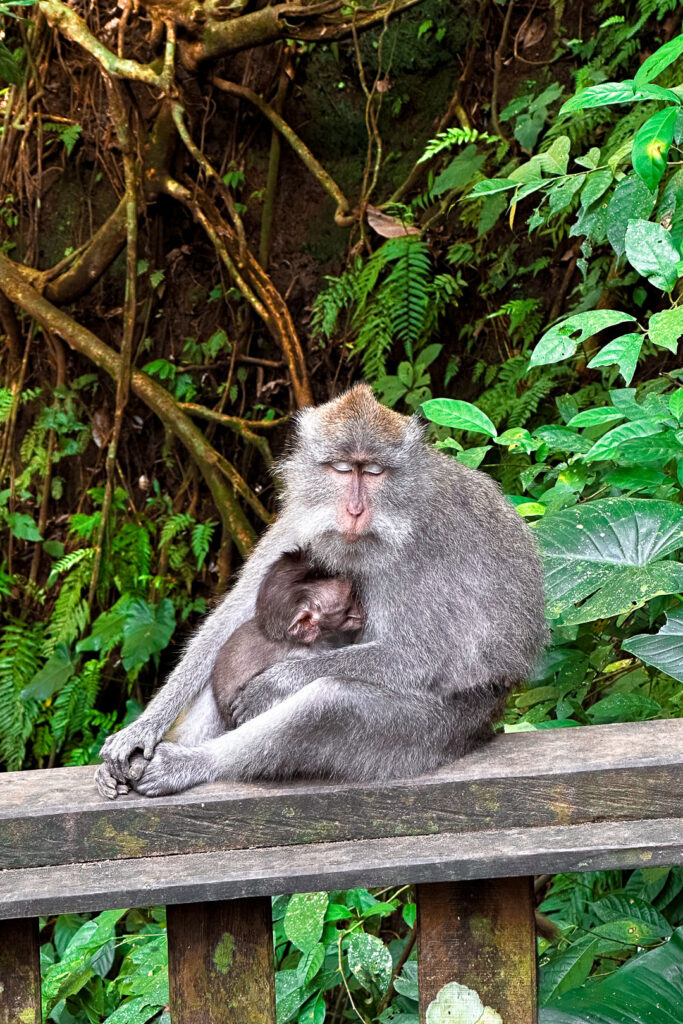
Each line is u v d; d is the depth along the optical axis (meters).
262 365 12.08
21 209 12.29
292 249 12.06
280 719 4.95
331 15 10.92
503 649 5.48
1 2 8.55
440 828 4.58
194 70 11.59
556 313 10.76
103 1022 5.55
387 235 11.37
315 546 5.87
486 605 5.54
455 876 4.23
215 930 4.34
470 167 10.80
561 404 7.87
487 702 5.39
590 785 4.58
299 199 12.02
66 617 11.66
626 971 5.32
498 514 5.87
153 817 4.47
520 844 4.38
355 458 5.66
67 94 12.19
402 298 11.09
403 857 4.30
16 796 4.66
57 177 12.30
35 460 12.34
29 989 4.31
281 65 11.67
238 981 4.35
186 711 6.05
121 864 4.43
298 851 4.46
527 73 11.03
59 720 11.34
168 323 12.38
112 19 11.98
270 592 5.88
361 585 5.84
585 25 10.77
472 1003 4.40
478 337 11.31
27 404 12.55
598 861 4.27
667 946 5.40
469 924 4.40
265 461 12.06
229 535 11.88
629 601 5.32
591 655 6.89
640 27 10.00
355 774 4.97
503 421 10.25
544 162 7.17
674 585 5.31
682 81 9.63
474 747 5.12
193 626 12.25
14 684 11.59
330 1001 7.69
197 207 11.77
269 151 12.02
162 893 4.14
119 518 12.31
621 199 6.69
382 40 11.16
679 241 6.64
